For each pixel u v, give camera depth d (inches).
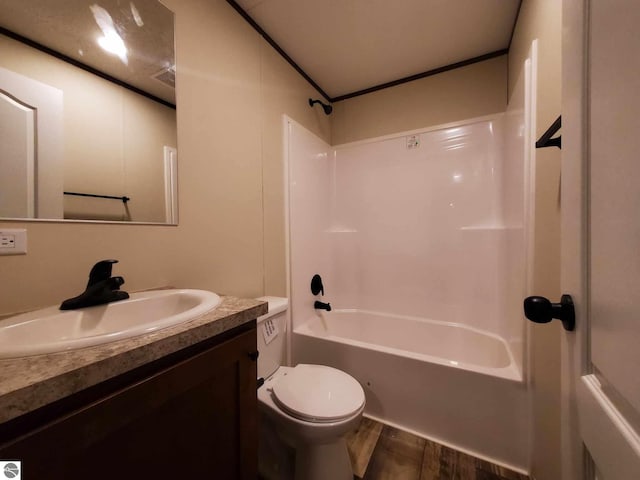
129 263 35.5
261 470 46.4
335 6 54.1
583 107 16.5
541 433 41.2
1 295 25.5
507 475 44.7
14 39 26.5
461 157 73.9
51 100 28.9
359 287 87.4
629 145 11.9
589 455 16.3
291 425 38.6
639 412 11.0
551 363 37.8
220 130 48.9
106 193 33.3
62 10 29.8
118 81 34.6
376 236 85.1
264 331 49.1
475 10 55.5
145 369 19.8
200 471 23.8
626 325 12.1
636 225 11.4
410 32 61.7
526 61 46.0
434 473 45.3
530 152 45.5
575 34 17.4
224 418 26.2
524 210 46.9
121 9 35.0
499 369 48.8
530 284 44.8
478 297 71.1
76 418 15.9
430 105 77.6
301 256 73.2
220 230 48.8
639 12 11.2
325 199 87.1
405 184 81.0
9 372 15.2
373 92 85.4
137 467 19.1
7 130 26.0
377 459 48.0
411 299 80.2
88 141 31.8
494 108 70.1
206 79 46.4
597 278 14.9
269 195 61.6
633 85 11.6
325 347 63.0
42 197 28.1
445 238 75.9
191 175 43.6
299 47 66.3
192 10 44.1
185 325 23.0
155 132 38.7
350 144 88.5
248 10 54.9
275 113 64.0
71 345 17.8
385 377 56.1
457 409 49.8
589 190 15.9
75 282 30.6
